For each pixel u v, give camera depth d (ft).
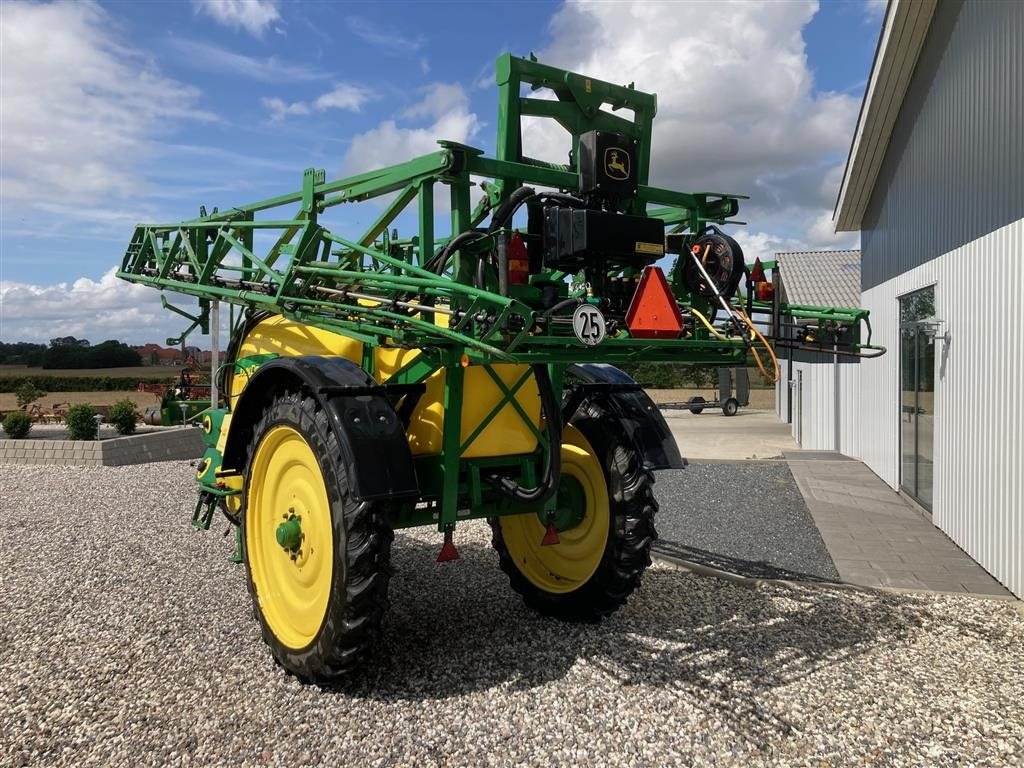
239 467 13.93
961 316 21.30
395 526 12.22
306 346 14.66
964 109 21.43
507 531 15.52
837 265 59.06
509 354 9.96
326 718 10.33
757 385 103.35
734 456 42.34
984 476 19.03
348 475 10.33
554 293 11.27
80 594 15.96
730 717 10.41
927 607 15.52
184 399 20.81
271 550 12.64
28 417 46.60
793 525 23.80
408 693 11.10
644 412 14.16
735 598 15.88
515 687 11.32
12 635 13.57
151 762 9.21
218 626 14.01
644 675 11.79
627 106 13.03
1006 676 12.00
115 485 30.53
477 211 12.23
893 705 10.86
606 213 11.03
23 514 24.66
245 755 9.37
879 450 33.78
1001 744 9.79
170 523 23.02
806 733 10.00
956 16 22.43
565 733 9.93
